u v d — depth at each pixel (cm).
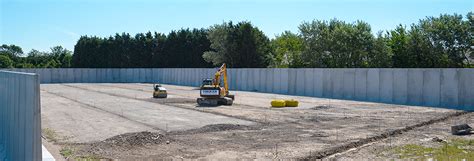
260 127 1864
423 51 5025
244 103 3041
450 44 4941
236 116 2259
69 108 2641
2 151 1136
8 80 1089
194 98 3506
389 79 3089
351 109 2600
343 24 5819
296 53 6191
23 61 8888
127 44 8194
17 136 936
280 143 1485
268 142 1504
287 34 8362
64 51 9681
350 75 3384
